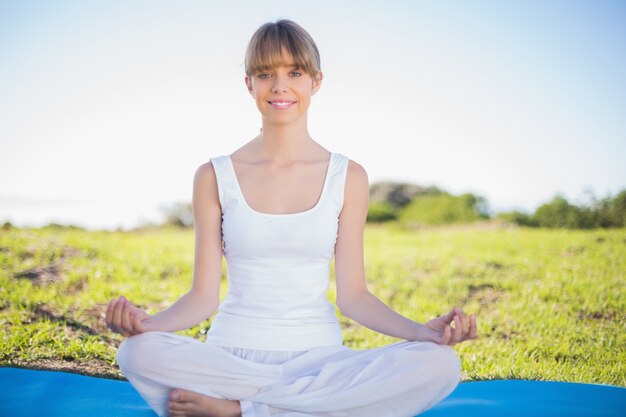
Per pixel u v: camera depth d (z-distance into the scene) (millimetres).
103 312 4121
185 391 1987
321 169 2369
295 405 2023
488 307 4539
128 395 2436
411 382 2031
